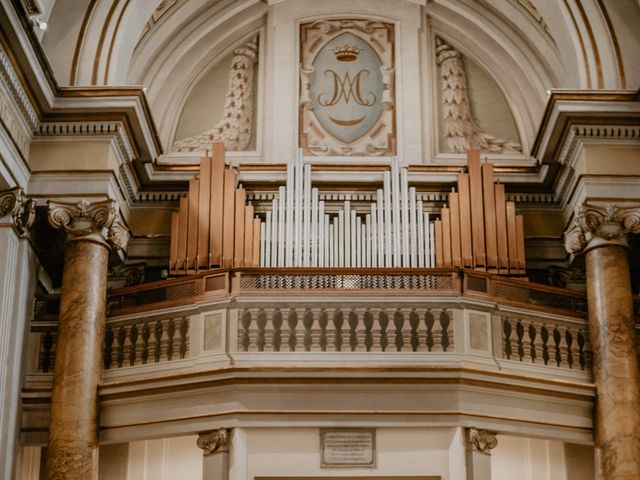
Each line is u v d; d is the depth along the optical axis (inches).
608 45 610.5
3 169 545.3
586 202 579.2
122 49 613.0
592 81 606.9
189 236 611.2
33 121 577.9
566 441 554.3
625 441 541.6
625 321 560.4
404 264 614.2
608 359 554.9
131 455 586.2
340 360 530.9
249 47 695.7
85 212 567.5
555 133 602.2
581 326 572.1
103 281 566.3
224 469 520.1
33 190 574.6
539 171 652.1
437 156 674.8
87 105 579.5
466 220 617.0
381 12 700.0
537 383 542.3
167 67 685.9
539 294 571.8
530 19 671.8
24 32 527.8
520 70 689.0
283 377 524.7
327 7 700.7
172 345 552.7
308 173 635.5
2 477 532.7
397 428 527.2
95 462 542.0
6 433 538.0
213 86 690.8
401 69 690.2
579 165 594.6
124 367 559.5
